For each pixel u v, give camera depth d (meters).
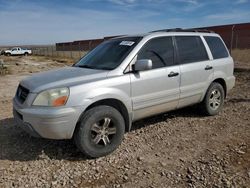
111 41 5.69
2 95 9.98
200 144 4.91
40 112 4.09
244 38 26.44
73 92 4.17
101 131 4.42
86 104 4.24
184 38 5.84
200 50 6.11
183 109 6.86
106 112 4.41
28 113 4.17
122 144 4.93
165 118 6.32
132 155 4.52
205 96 6.21
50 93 4.13
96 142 4.39
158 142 5.02
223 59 6.57
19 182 3.79
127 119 4.87
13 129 5.85
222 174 3.89
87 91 4.27
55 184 3.73
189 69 5.69
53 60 37.03
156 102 5.17
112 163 4.28
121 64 4.79
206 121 6.11
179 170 4.04
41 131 4.15
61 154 4.59
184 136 5.28
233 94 9.03
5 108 7.80
